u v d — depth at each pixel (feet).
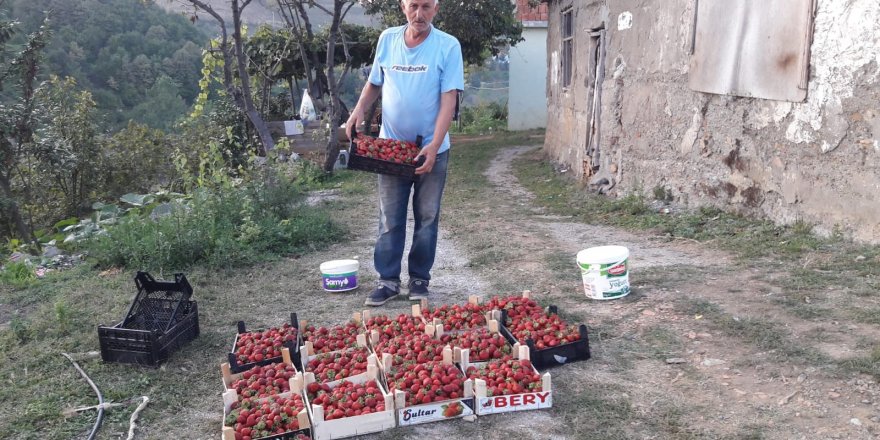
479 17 65.16
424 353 13.09
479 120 95.96
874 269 17.38
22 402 12.85
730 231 23.21
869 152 19.27
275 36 59.62
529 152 57.67
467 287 19.11
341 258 23.06
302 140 54.44
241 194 27.84
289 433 10.89
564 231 25.93
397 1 56.34
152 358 14.08
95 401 12.80
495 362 12.85
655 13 29.04
